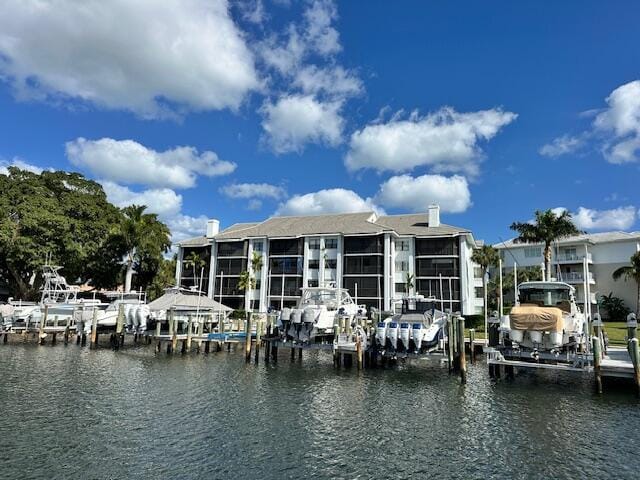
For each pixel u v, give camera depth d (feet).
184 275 215.51
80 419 49.37
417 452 40.96
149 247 180.65
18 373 75.20
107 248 181.57
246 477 35.37
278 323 90.89
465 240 179.52
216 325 120.67
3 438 43.21
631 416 51.42
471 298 193.36
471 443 43.32
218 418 50.60
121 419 49.55
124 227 175.73
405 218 203.51
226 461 38.45
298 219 214.28
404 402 58.59
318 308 85.30
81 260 173.99
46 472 35.81
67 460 38.19
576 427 47.88
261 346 109.81
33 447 41.04
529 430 47.11
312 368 82.28
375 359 81.46
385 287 177.27
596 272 203.31
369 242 183.42
